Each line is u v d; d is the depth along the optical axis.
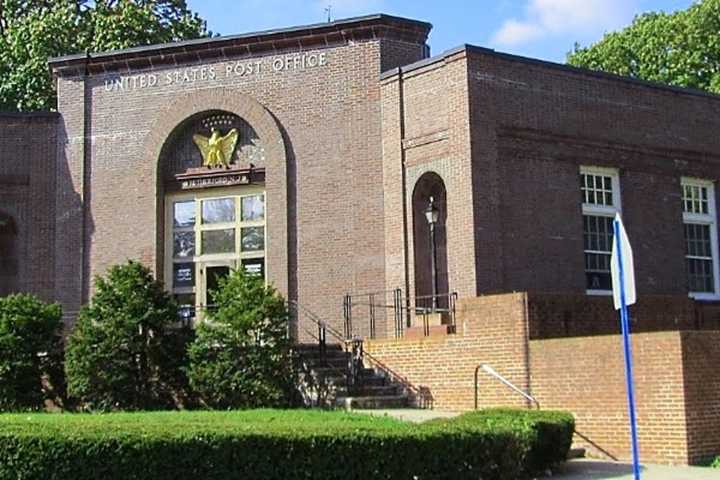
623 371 18.45
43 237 31.27
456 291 25.86
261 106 29.78
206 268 30.56
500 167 26.38
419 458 13.72
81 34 41.28
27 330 24.08
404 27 29.12
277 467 12.95
